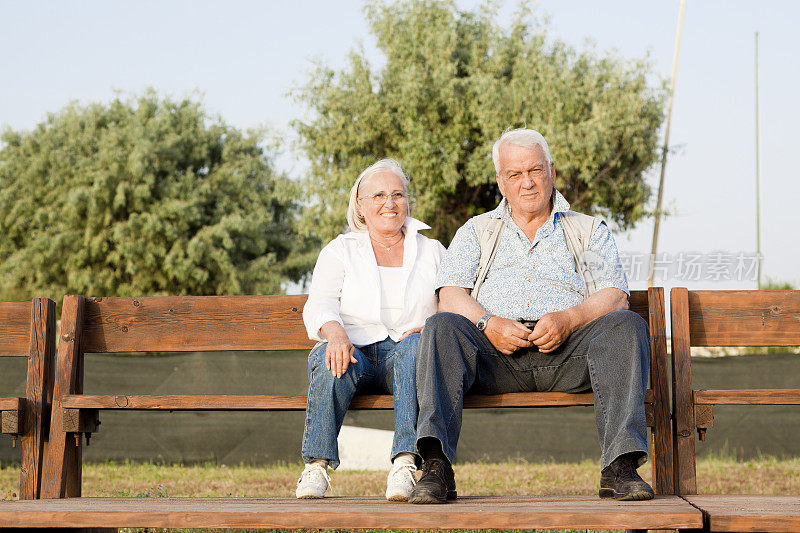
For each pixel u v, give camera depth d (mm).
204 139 25391
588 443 8164
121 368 8406
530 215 3238
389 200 3275
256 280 24453
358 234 3328
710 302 3334
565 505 2396
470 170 16016
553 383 2969
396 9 17781
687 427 3035
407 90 16406
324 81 17391
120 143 24703
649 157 16297
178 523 2309
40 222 24453
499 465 7707
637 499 2504
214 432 8180
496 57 17000
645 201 16547
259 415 8203
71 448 3229
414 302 3199
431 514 2236
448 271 3193
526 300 3100
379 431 8984
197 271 23516
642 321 2729
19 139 25953
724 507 2438
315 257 25406
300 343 3445
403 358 2873
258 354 9117
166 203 23812
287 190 18781
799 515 2232
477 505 2434
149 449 8164
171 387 8383
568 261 3154
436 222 17219
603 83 16891
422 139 16219
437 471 2562
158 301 3512
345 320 3188
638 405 2600
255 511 2301
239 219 23938
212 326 3490
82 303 3480
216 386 8352
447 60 16844
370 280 3211
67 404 3156
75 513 2355
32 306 3365
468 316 3023
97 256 23828
